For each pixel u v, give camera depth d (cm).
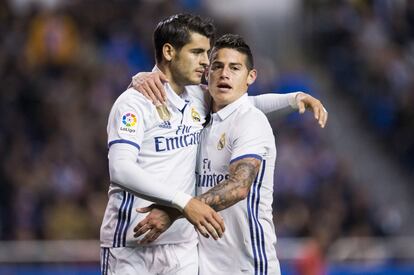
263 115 1572
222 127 1568
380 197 4109
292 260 2858
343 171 4012
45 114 4009
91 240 3531
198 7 4688
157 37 1562
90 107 4078
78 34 4312
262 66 4347
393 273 3159
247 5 5112
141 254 1540
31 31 4256
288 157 3916
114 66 4278
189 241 1567
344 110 4462
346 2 4794
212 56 1587
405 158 4250
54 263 3041
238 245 1568
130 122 1491
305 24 4919
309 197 3809
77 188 3753
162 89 1523
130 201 1529
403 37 4703
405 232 3956
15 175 3769
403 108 4341
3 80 4084
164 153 1531
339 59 4659
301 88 4447
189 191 1561
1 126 3956
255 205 1571
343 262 3169
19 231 3625
